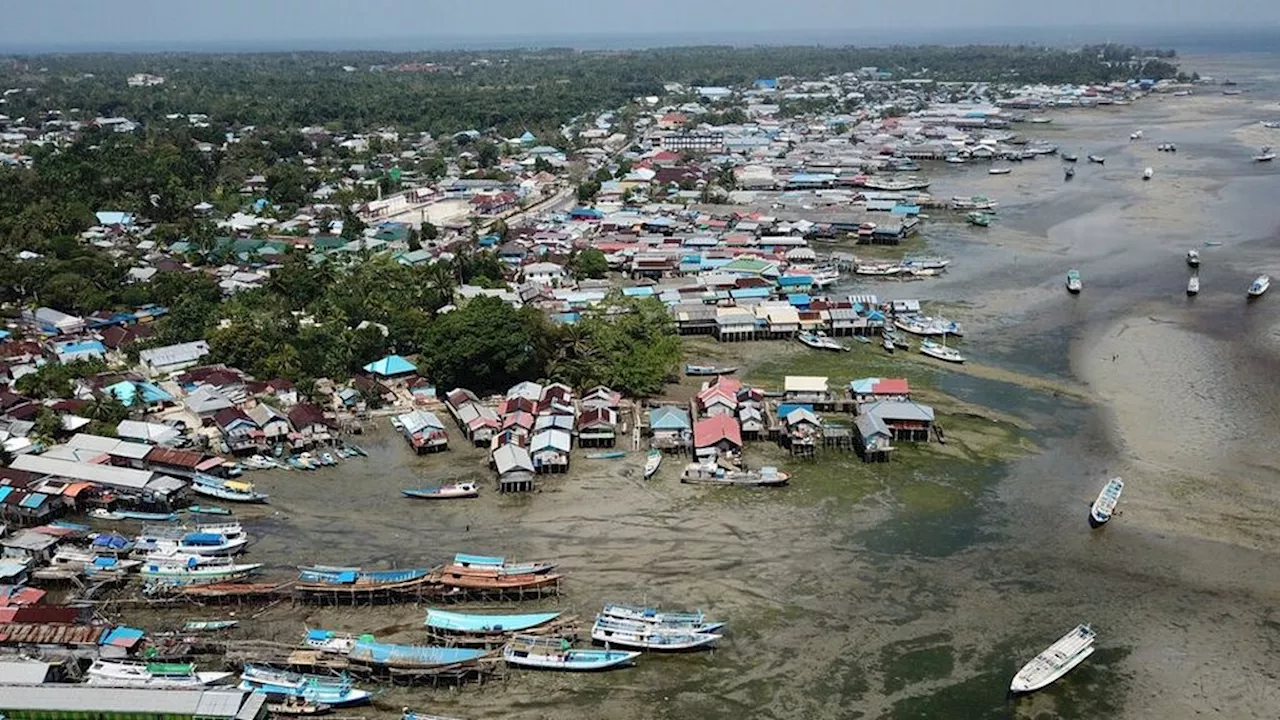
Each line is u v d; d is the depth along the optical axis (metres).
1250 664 73.00
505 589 81.94
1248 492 97.88
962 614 79.44
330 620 79.81
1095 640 75.69
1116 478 101.19
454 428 117.69
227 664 72.94
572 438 111.81
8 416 112.94
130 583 84.62
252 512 97.44
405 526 94.69
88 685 66.75
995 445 109.62
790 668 73.38
